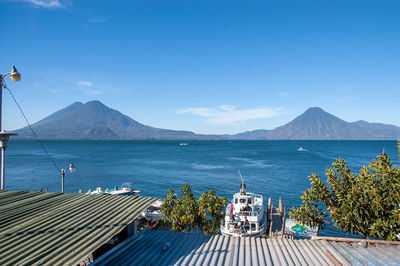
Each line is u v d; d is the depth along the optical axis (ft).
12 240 26.71
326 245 35.88
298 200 136.26
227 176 210.18
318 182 49.08
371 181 42.57
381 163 42.68
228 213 77.05
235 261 31.71
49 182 185.57
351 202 42.11
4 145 47.32
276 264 31.19
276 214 102.01
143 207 38.29
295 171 236.84
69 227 30.40
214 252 34.14
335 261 31.04
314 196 49.85
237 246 36.55
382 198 40.68
